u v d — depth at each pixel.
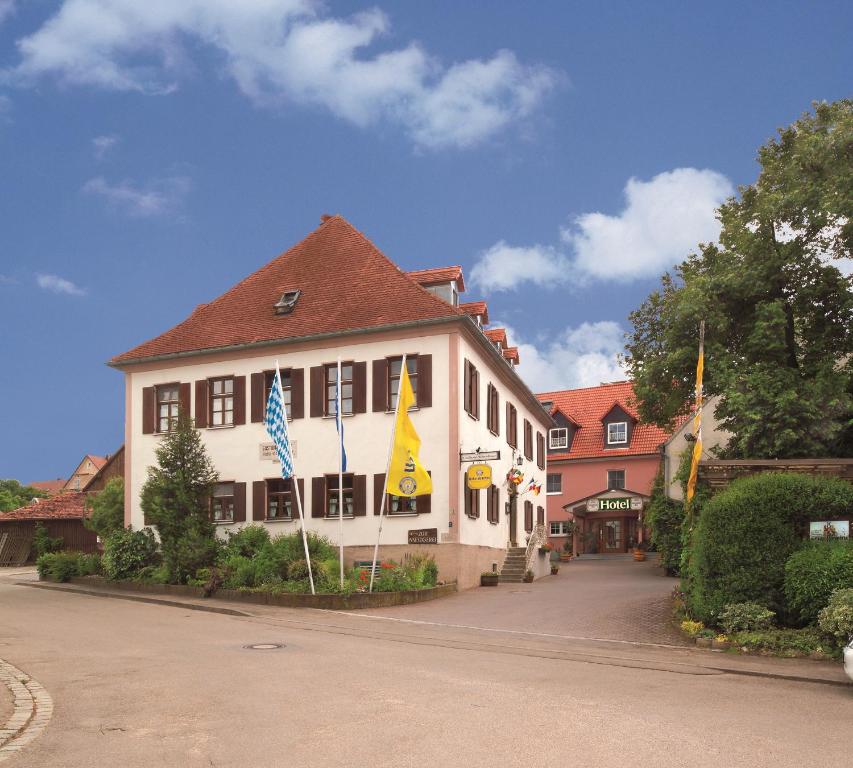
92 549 46.16
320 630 18.86
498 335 39.66
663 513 37.22
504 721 9.34
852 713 10.44
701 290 24.98
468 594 27.88
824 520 16.56
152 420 34.44
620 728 9.09
